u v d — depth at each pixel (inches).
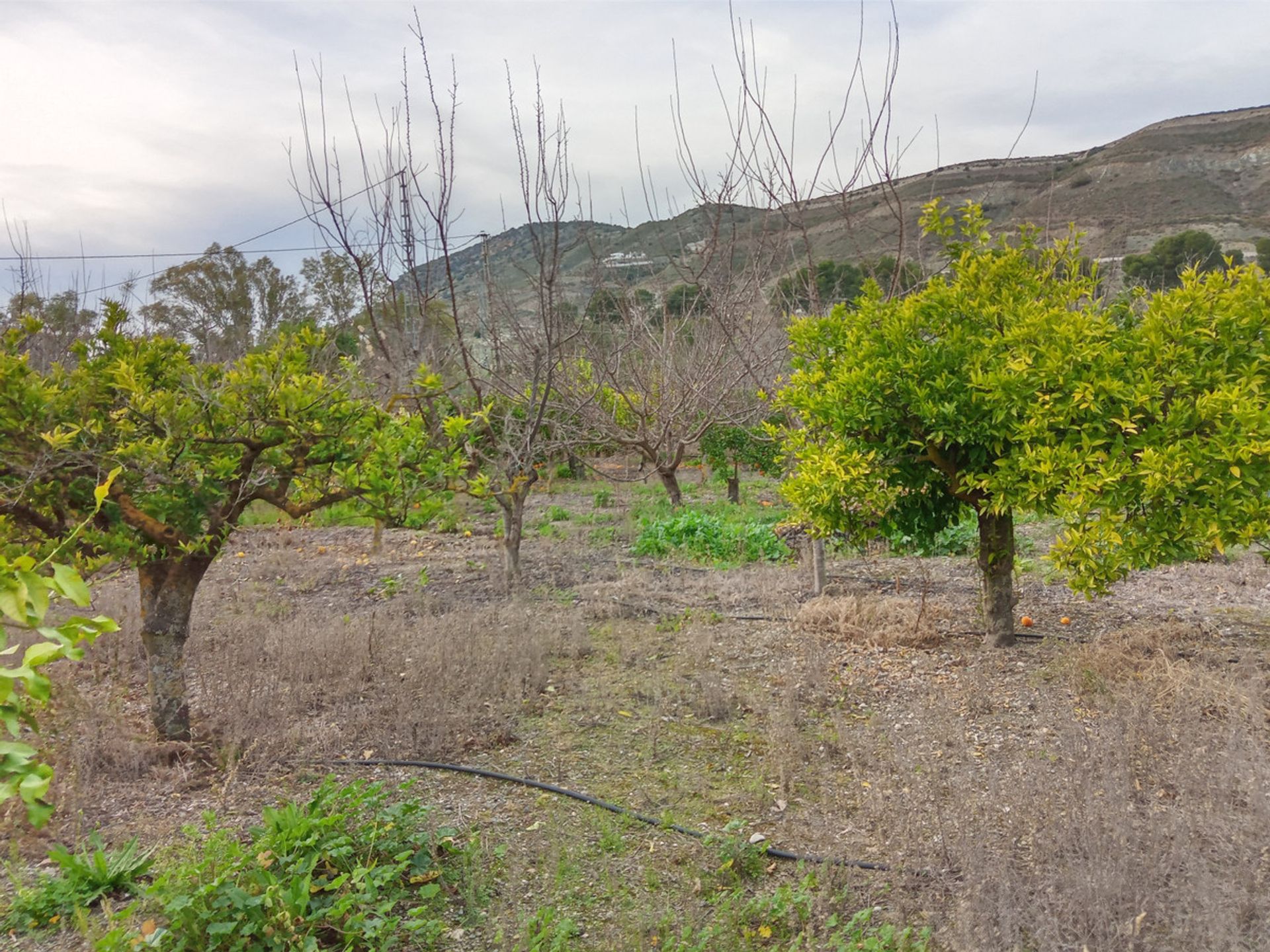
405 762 167.9
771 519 453.1
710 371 390.0
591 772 165.8
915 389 201.5
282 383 165.6
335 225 248.7
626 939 113.1
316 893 118.0
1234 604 276.5
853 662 225.6
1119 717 160.7
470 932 115.7
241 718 177.6
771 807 150.6
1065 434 192.7
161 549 163.6
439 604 285.7
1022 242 223.8
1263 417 166.2
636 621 270.8
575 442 351.3
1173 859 115.0
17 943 108.2
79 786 149.6
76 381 156.8
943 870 125.3
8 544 146.5
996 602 231.1
